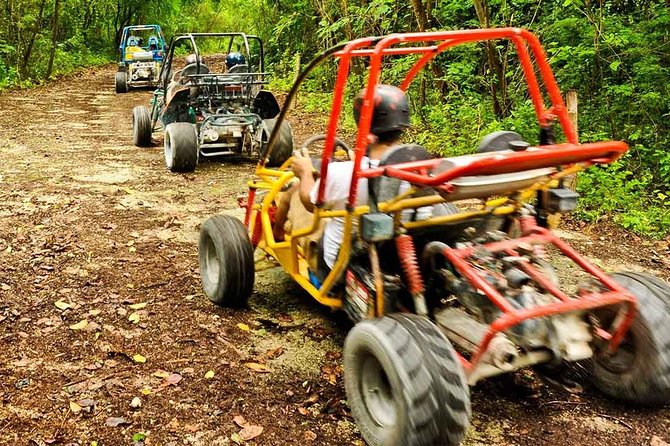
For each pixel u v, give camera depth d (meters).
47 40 24.69
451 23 11.94
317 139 4.42
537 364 3.17
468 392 2.73
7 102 16.17
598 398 3.55
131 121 13.63
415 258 3.21
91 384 3.62
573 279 5.36
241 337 4.23
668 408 3.46
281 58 20.86
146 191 7.72
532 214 3.44
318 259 3.86
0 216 6.52
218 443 3.16
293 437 3.21
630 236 6.57
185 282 5.05
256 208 4.65
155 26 22.42
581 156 2.83
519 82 10.20
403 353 2.71
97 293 4.82
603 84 9.13
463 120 9.77
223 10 38.25
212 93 9.15
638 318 3.17
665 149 8.51
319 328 4.38
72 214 6.69
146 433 3.21
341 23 12.94
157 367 3.83
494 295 2.83
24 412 3.34
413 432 2.63
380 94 3.36
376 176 3.03
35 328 4.26
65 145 10.48
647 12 9.70
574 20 8.95
